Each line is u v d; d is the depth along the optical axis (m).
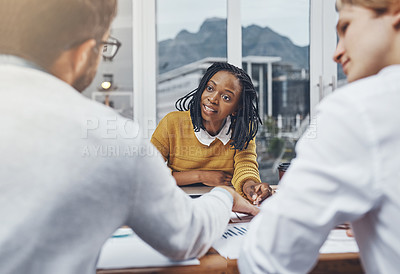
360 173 0.40
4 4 0.47
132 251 0.73
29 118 0.45
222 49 2.80
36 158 0.44
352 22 0.46
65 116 0.47
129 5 2.63
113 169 0.47
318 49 2.83
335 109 0.43
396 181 0.40
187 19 2.75
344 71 0.50
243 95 1.63
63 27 0.49
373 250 0.44
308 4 2.83
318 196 0.42
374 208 0.42
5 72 0.48
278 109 2.89
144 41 2.66
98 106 0.51
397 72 0.43
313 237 0.43
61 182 0.44
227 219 0.73
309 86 2.89
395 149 0.40
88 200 0.45
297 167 0.44
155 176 0.52
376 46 0.45
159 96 2.76
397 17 0.43
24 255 0.42
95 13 0.50
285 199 0.44
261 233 0.47
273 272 0.45
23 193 0.43
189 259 0.68
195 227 0.59
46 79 0.49
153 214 0.52
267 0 2.79
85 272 0.46
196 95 1.66
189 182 1.60
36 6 0.48
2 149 0.43
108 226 0.48
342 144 0.41
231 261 0.67
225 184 1.60
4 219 0.42
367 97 0.41
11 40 0.48
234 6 2.75
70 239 0.45
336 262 0.71
